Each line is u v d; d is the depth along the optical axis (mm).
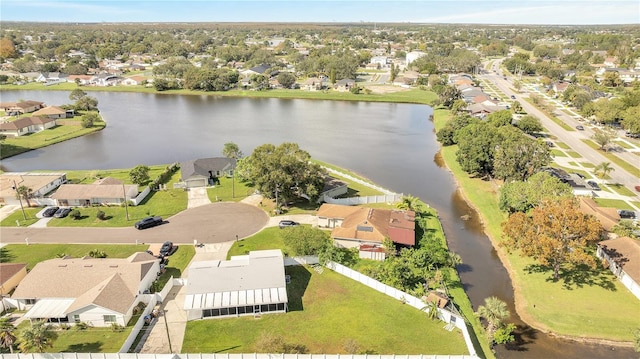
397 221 82188
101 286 60000
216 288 61312
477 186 110062
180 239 80875
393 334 57062
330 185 101750
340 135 164000
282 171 89375
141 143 150875
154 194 102000
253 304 59344
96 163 129625
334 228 83000
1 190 96500
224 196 101000
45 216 89250
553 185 84562
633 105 164000
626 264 68562
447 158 134875
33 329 49469
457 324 58812
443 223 91688
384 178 118438
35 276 62031
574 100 192625
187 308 57594
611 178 112125
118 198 94750
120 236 81750
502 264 76500
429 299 61750
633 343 56750
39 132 158875
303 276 69750
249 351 53594
